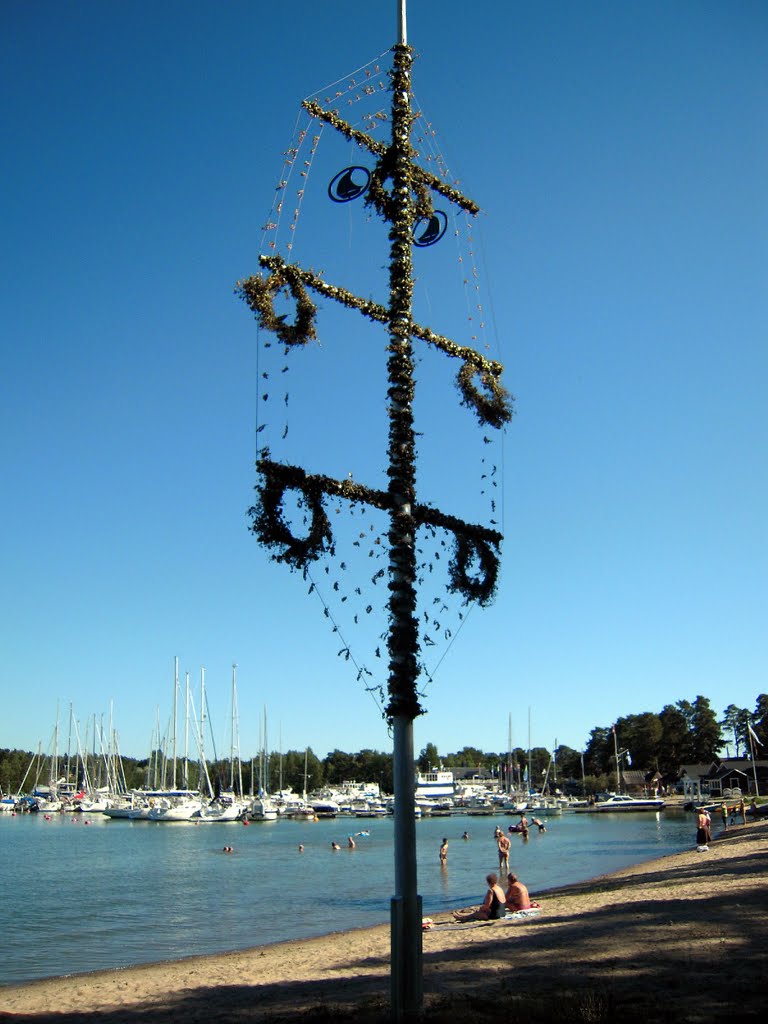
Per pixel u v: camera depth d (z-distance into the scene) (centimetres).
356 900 3778
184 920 3266
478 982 1395
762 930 1623
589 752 17012
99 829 9944
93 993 1769
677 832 7838
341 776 19750
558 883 3994
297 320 1345
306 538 1266
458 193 1545
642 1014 1034
